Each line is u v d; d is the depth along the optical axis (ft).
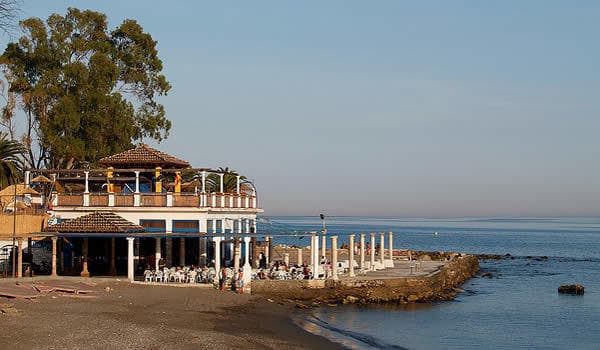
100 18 254.88
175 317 126.62
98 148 244.63
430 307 175.32
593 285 249.55
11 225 170.50
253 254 203.82
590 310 183.21
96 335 101.65
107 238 182.09
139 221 180.24
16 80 239.50
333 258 175.63
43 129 238.68
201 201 179.83
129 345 96.99
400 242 625.00
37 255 183.21
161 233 166.09
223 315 135.44
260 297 160.76
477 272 301.63
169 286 160.56
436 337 138.51
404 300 179.52
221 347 102.17
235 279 164.04
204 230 179.73
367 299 175.32
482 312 173.47
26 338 96.27
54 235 165.58
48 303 127.85
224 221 191.42
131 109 253.24
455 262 256.52
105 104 241.55
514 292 221.46
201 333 111.96
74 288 144.46
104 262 183.42
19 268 163.84
